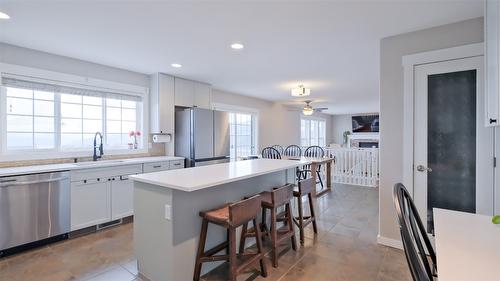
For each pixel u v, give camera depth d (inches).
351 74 172.9
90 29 101.3
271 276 85.7
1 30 102.0
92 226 126.3
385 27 99.2
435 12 87.0
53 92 134.2
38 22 95.1
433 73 99.0
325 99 282.7
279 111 316.2
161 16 90.7
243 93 247.8
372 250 104.7
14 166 119.4
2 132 117.6
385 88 108.4
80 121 146.7
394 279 84.0
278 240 94.5
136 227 87.4
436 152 99.4
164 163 159.8
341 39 111.4
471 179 93.9
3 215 99.7
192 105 189.5
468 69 93.0
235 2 81.4
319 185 236.5
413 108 102.4
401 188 50.9
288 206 104.6
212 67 156.1
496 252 38.9
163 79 170.6
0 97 116.9
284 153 283.0
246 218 78.4
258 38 110.7
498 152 88.5
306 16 90.7
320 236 119.5
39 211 108.7
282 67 156.5
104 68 151.6
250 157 247.6
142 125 172.2
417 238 49.4
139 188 86.7
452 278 31.6
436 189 99.7
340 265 93.0
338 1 80.6
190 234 81.3
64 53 129.9
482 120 91.2
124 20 93.7
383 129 108.9
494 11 59.1
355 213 155.2
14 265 93.6
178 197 77.6
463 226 50.3
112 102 160.9
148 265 83.3
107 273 88.4
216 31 103.5
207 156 181.9
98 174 128.0
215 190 91.2
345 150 250.4
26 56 122.5
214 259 79.9
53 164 130.1
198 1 80.7
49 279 84.5
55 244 111.7
